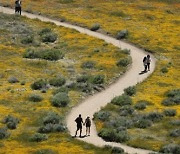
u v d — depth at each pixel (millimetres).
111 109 130500
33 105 129750
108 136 110938
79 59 172500
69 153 98438
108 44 188375
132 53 181750
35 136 107688
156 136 113438
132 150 104625
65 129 114688
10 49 178125
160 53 182250
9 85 145000
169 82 152250
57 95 134500
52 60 170750
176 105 134125
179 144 108375
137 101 135125
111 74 158125
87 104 134500
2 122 117250
